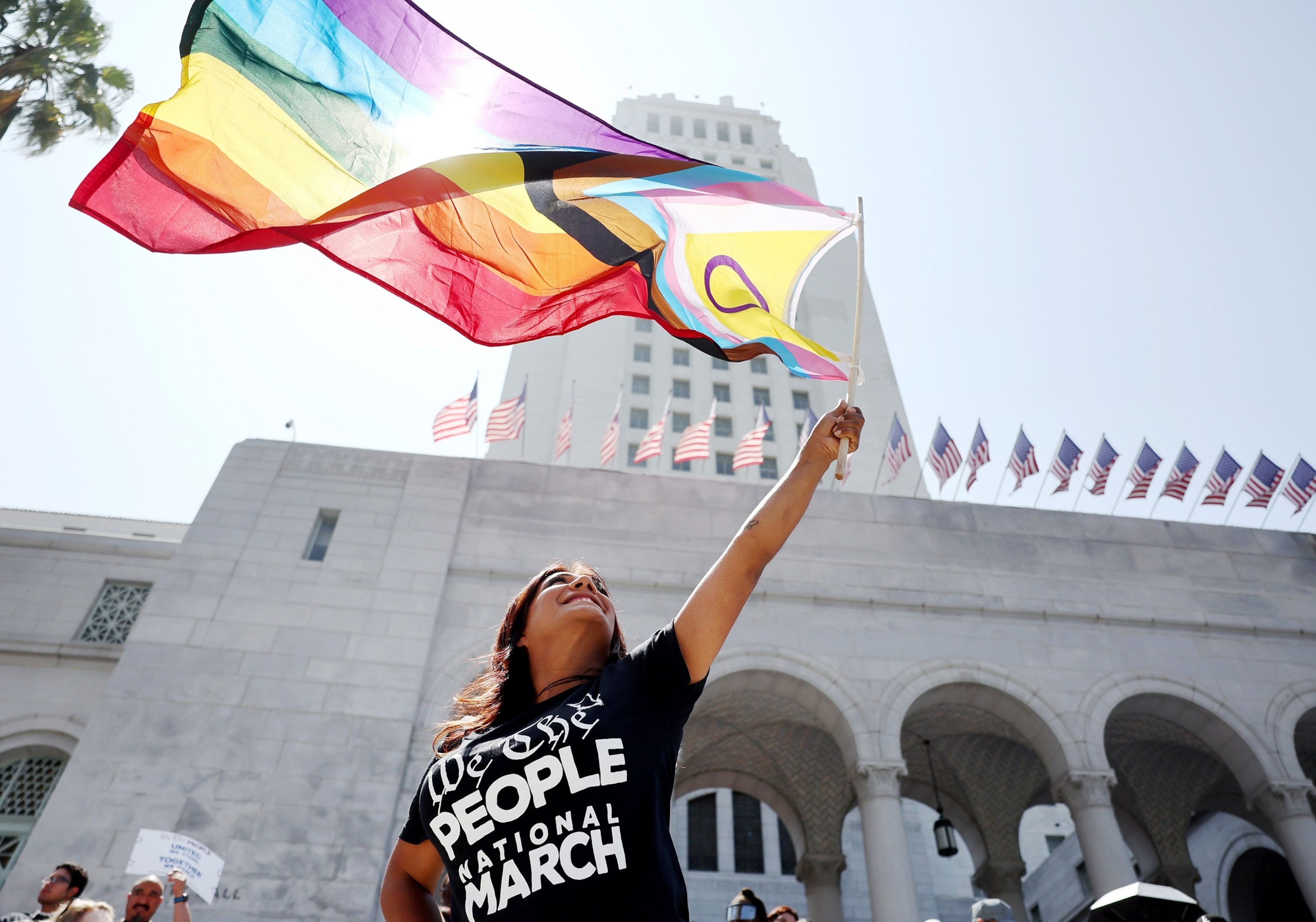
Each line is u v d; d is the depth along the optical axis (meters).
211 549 16.27
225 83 3.80
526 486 18.30
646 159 4.61
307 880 12.94
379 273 3.95
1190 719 17.05
